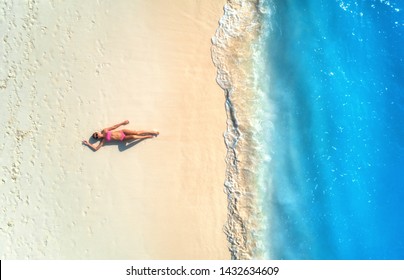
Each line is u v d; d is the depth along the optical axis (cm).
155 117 1256
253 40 1294
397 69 1320
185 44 1279
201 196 1237
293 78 1308
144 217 1228
